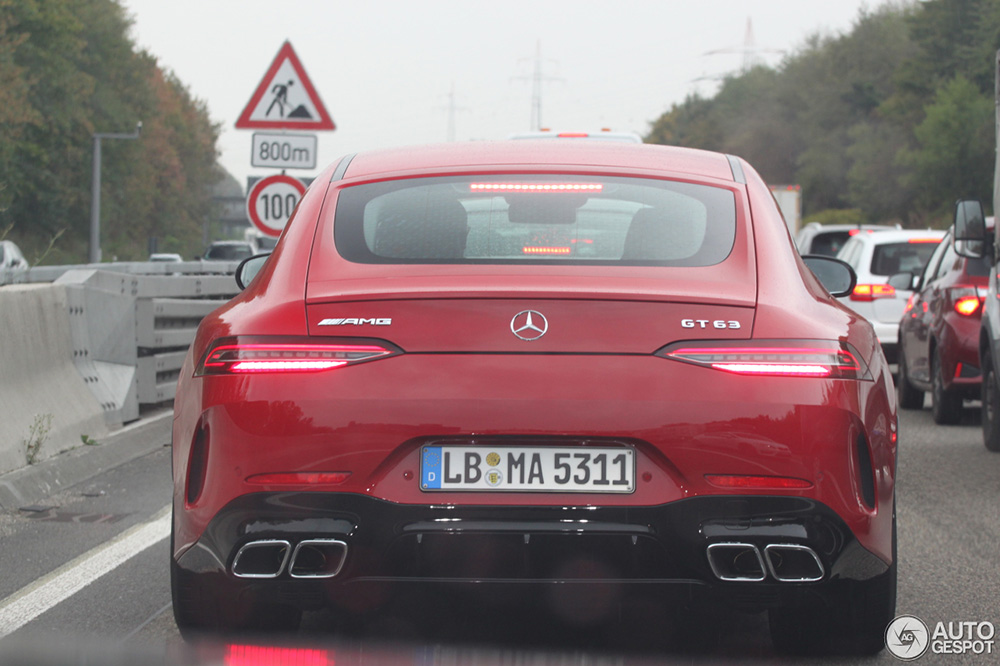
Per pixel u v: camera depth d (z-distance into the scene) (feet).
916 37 611.88
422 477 26.78
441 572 27.09
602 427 26.55
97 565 42.65
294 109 103.55
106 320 74.95
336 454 26.78
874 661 31.68
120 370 76.23
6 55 425.28
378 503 26.63
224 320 29.25
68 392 67.31
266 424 27.02
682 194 32.78
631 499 26.58
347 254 30.42
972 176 549.13
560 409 26.58
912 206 614.75
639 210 31.94
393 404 26.76
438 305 27.45
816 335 27.68
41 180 458.91
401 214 31.94
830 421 26.89
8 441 57.21
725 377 26.89
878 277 113.09
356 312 27.66
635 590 27.30
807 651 31.86
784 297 28.76
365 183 33.65
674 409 26.58
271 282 29.96
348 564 26.99
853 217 642.63
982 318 74.59
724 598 27.48
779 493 26.61
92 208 462.19
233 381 27.55
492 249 30.25
